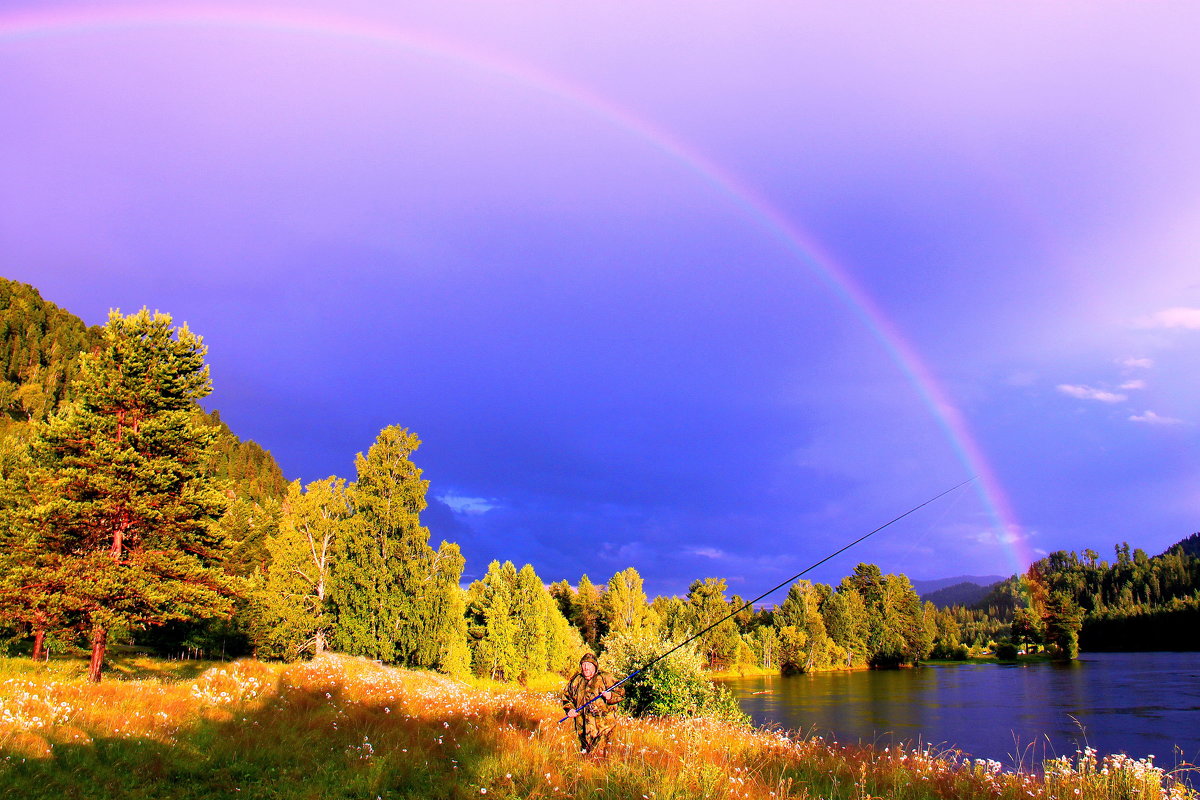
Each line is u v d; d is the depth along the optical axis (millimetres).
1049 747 31422
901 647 106188
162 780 7984
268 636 42438
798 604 101062
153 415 22500
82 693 12695
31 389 115688
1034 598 112688
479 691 19906
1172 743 32406
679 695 19938
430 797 7598
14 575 20375
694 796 7504
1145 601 131625
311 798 7473
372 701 13984
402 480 42281
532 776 8195
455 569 42000
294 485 46438
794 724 40188
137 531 22062
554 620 59688
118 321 22656
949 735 35500
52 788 7355
